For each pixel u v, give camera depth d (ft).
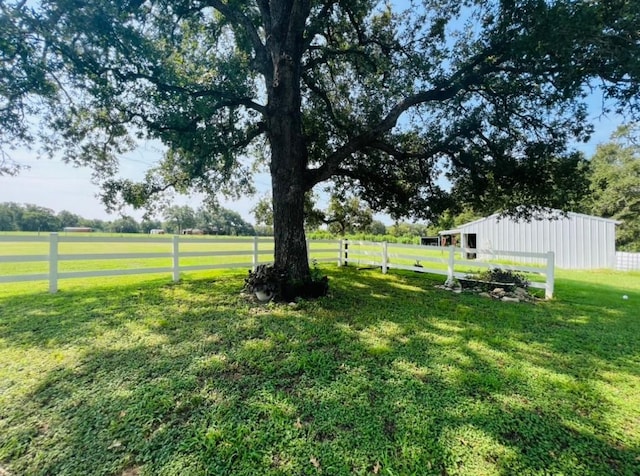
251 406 8.23
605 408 8.51
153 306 17.63
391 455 6.63
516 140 22.90
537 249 56.59
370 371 10.29
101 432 7.23
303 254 20.72
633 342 13.61
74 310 16.72
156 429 7.34
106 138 24.62
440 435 7.25
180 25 24.27
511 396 9.00
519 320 16.67
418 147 27.63
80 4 15.33
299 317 15.94
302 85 27.02
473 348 12.49
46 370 10.04
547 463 6.50
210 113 19.88
